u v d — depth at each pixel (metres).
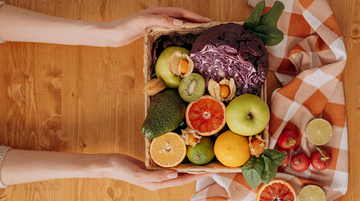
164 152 0.71
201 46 0.64
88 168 0.79
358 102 0.89
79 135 0.94
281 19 0.86
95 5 0.93
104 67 0.93
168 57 0.69
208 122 0.71
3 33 0.85
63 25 0.83
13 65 0.95
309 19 0.83
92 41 0.86
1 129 0.94
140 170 0.74
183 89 0.67
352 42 0.89
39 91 0.94
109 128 0.93
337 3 0.89
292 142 0.81
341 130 0.86
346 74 0.89
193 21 0.78
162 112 0.66
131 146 0.93
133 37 0.84
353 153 0.89
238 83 0.69
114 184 0.94
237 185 0.85
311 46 0.86
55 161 0.81
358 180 0.89
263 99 0.72
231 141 0.67
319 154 0.83
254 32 0.68
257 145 0.67
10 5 0.86
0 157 0.82
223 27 0.64
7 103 0.94
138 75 0.92
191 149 0.70
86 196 0.94
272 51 0.86
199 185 0.91
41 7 0.93
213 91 0.68
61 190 0.95
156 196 0.93
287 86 0.83
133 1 0.92
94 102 0.94
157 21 0.70
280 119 0.85
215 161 0.76
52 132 0.94
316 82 0.83
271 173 0.66
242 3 0.90
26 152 0.84
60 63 0.94
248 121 0.65
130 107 0.93
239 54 0.62
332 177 0.85
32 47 0.94
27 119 0.95
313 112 0.85
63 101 0.94
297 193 0.86
